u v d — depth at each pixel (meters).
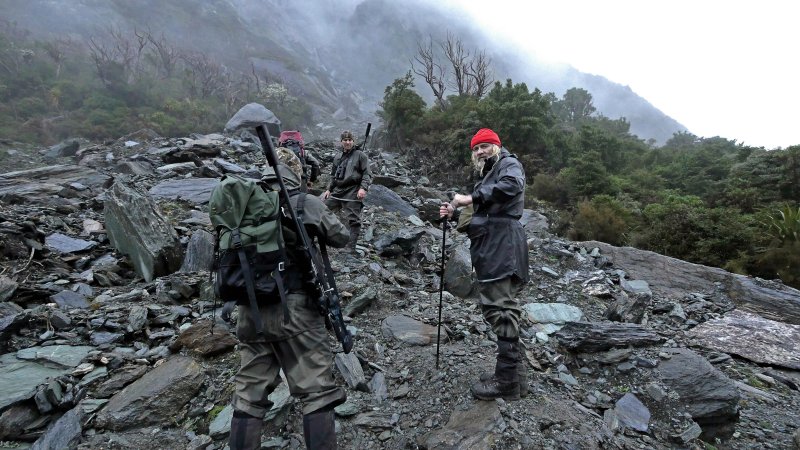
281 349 2.18
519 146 18.41
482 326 4.15
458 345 3.75
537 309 4.78
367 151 17.09
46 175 9.48
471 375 3.13
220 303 4.22
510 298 2.74
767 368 4.05
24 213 6.82
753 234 9.11
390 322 4.07
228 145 14.68
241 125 22.53
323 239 2.38
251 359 2.22
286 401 2.83
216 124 40.50
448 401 2.94
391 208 9.15
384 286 4.93
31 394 2.81
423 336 3.84
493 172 2.83
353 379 3.17
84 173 9.84
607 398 3.24
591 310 5.05
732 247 9.08
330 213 2.38
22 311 3.91
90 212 7.39
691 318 5.05
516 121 18.12
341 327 2.28
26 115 31.59
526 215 10.49
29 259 5.03
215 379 3.14
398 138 21.22
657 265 6.40
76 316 3.85
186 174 10.44
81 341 3.56
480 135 2.90
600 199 12.96
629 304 4.86
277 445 2.60
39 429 2.75
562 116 61.31
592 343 3.68
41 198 7.92
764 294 5.45
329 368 2.25
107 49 66.88
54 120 31.23
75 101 36.62
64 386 2.98
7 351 3.39
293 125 59.19
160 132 33.41
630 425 2.95
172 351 3.44
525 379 2.94
